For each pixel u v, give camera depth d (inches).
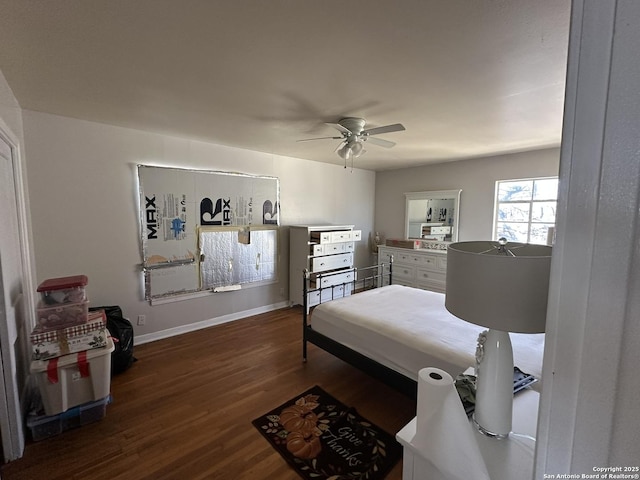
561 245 16.7
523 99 86.2
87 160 112.1
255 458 69.8
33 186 102.3
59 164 106.7
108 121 111.2
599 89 14.4
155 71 71.7
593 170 14.9
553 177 149.3
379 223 233.1
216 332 142.7
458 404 35.3
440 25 53.5
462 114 98.9
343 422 81.9
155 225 129.4
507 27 53.7
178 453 70.9
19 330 82.2
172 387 97.7
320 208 196.1
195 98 88.0
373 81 75.9
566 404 16.8
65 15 51.2
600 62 14.4
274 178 169.5
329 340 102.6
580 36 15.2
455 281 38.2
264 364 113.0
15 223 85.3
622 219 13.9
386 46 60.5
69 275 110.7
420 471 37.1
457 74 71.7
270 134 126.1
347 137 106.5
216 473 65.7
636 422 14.1
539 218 156.6
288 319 160.7
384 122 107.7
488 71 70.1
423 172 203.8
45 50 62.5
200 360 115.7
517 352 70.7
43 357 75.8
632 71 13.3
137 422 81.3
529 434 40.4
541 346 74.0
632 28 13.2
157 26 54.5
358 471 66.6
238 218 155.6
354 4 48.3
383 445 74.0
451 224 188.4
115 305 121.2
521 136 126.1
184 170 135.0
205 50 62.6
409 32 55.7
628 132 13.6
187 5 48.8
